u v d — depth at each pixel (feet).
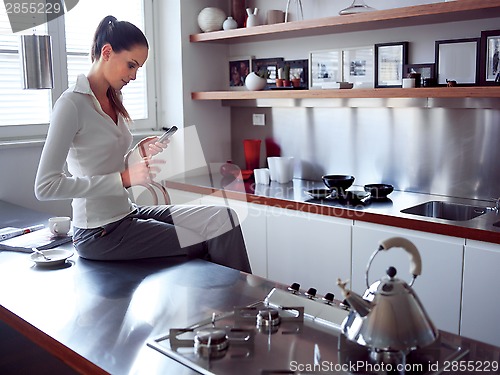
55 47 11.72
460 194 10.37
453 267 8.21
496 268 7.72
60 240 7.67
